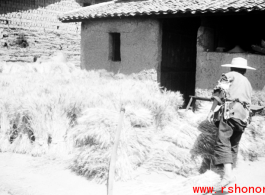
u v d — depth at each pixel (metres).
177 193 3.95
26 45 16.25
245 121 4.14
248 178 4.64
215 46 9.36
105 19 11.23
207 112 5.39
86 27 12.04
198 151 4.86
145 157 4.84
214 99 4.18
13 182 4.32
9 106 5.94
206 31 8.77
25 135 5.81
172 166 4.75
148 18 9.97
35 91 6.68
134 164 4.64
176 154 4.79
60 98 5.84
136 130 4.77
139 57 10.31
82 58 12.31
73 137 5.05
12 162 5.19
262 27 10.17
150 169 4.75
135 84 7.40
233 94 4.16
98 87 7.20
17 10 16.11
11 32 15.88
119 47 11.56
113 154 3.93
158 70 9.99
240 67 4.35
